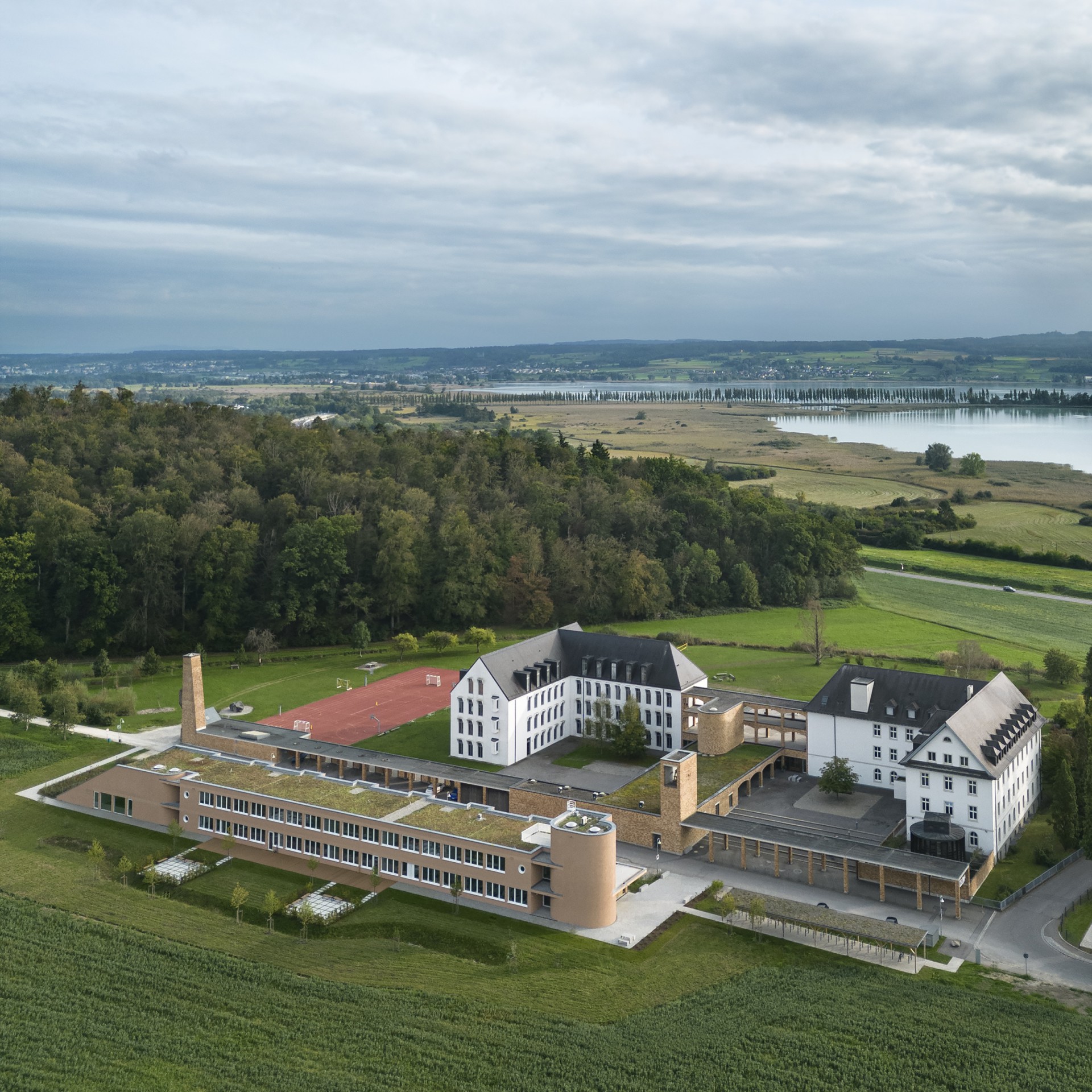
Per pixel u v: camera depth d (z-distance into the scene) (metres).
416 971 85.56
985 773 103.56
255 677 176.25
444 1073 71.44
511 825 103.25
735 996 80.44
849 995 80.44
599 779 127.50
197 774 118.00
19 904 96.19
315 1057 73.31
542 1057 72.94
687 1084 69.69
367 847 105.00
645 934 91.69
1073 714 128.88
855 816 115.38
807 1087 69.19
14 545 184.12
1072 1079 69.19
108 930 91.56
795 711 138.25
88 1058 73.00
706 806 113.38
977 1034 74.56
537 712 138.00
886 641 187.62
